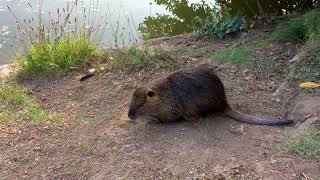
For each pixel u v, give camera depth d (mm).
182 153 1846
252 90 2363
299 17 3184
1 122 2182
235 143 1890
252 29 3195
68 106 2361
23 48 3135
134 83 2537
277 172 1681
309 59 2521
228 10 3613
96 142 1984
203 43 3148
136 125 2102
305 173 1663
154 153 1865
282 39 2895
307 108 2080
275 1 3775
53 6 4480
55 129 2119
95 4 4551
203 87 2037
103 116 2221
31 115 2240
